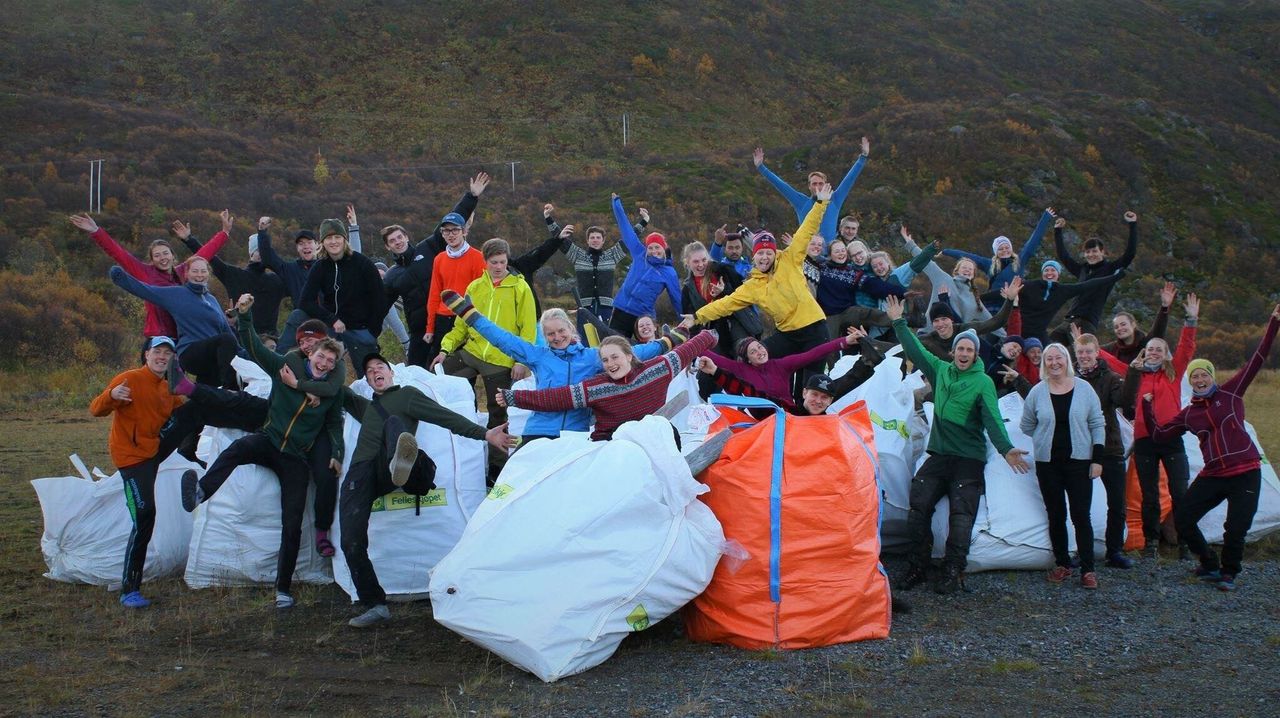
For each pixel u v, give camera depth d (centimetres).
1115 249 4047
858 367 713
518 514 524
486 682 505
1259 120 7088
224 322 817
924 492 665
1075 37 8056
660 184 4709
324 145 5338
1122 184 4622
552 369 635
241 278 948
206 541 679
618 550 522
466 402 705
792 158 5006
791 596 549
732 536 561
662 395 616
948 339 830
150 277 831
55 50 5825
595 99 6369
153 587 688
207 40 6469
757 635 544
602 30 7250
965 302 971
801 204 1048
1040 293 967
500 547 515
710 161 5166
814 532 555
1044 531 686
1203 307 3672
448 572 518
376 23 7069
